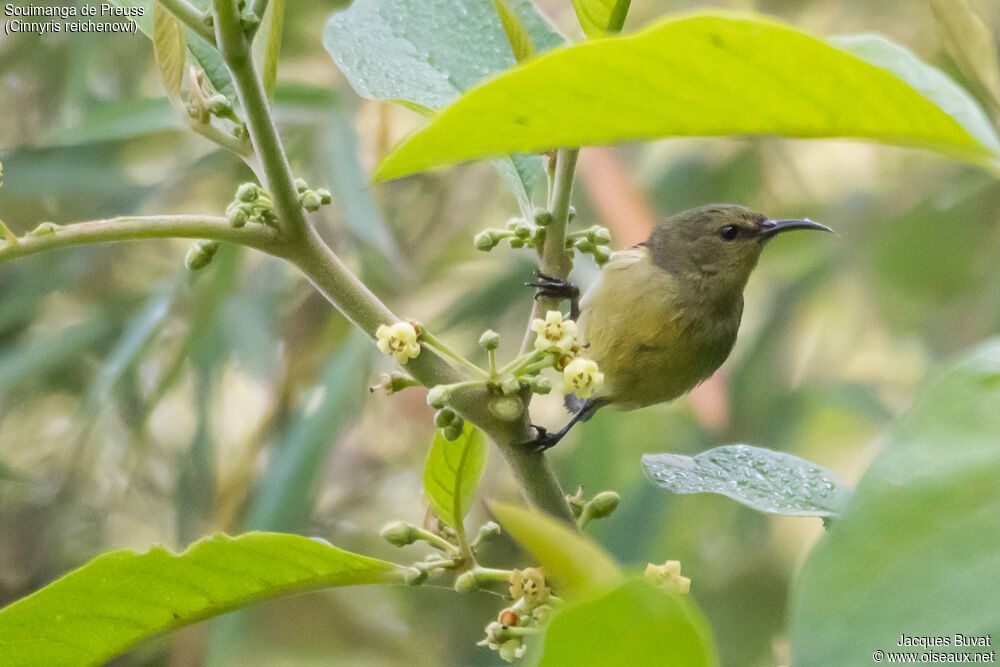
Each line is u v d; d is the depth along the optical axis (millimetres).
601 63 1874
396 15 4492
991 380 1785
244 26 3117
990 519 1690
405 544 3258
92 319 10289
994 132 2879
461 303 10148
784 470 4004
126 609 3027
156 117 9047
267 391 10227
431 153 1938
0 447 10883
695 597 10055
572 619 1766
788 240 11258
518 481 3387
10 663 3012
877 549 1717
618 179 9242
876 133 1991
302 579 3127
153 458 10797
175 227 3225
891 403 11039
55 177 9969
